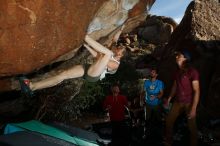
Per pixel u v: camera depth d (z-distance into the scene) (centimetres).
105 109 835
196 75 668
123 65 1395
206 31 1304
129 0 539
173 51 1381
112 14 533
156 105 873
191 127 673
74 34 456
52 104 858
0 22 388
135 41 2698
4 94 689
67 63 625
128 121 903
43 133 533
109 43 660
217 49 1150
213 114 947
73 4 436
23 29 405
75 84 864
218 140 750
